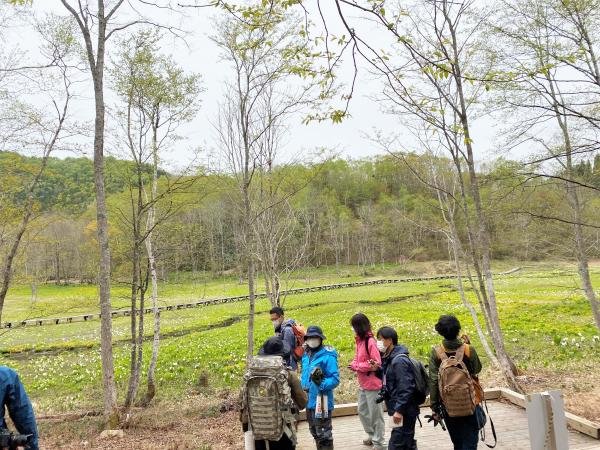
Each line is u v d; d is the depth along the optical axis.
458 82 9.27
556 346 17.11
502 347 10.42
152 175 12.82
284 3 4.29
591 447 6.26
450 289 48.97
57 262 47.12
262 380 4.90
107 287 10.31
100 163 10.30
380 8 3.96
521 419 7.47
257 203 13.65
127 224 12.45
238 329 28.11
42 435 10.52
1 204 12.77
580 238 13.16
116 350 23.52
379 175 91.88
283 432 4.88
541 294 37.06
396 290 50.22
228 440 8.97
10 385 3.72
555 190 11.79
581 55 6.59
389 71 4.55
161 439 9.38
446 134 10.11
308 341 6.15
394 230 77.19
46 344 27.05
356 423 7.68
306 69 5.22
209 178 12.66
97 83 10.27
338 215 76.94
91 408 13.30
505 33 8.77
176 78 12.20
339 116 5.47
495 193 9.48
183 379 16.09
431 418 5.34
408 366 5.14
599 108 8.91
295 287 57.25
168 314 39.47
